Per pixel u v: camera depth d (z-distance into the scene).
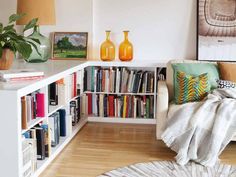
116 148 3.36
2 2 4.20
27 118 2.64
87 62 4.02
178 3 4.20
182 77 3.39
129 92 4.16
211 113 3.06
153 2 4.24
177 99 3.39
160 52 4.32
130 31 4.33
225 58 4.14
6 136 2.26
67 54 4.36
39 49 3.68
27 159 2.46
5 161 2.29
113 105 4.23
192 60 4.01
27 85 2.37
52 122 3.14
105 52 4.19
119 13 4.32
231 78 3.63
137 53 4.36
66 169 2.83
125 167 2.88
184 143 2.99
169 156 3.16
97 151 3.27
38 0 3.58
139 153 3.23
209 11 4.11
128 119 4.21
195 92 3.33
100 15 4.35
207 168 2.87
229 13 4.08
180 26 4.24
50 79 2.75
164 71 4.09
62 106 3.34
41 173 2.74
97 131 3.91
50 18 3.67
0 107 2.22
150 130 3.97
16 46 2.76
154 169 2.84
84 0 4.30
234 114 3.04
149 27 4.29
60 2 4.34
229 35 4.11
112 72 4.15
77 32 4.34
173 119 3.13
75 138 3.65
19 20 3.61
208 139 2.98
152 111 4.17
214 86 3.53
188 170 2.83
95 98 4.26
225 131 2.98
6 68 2.84
